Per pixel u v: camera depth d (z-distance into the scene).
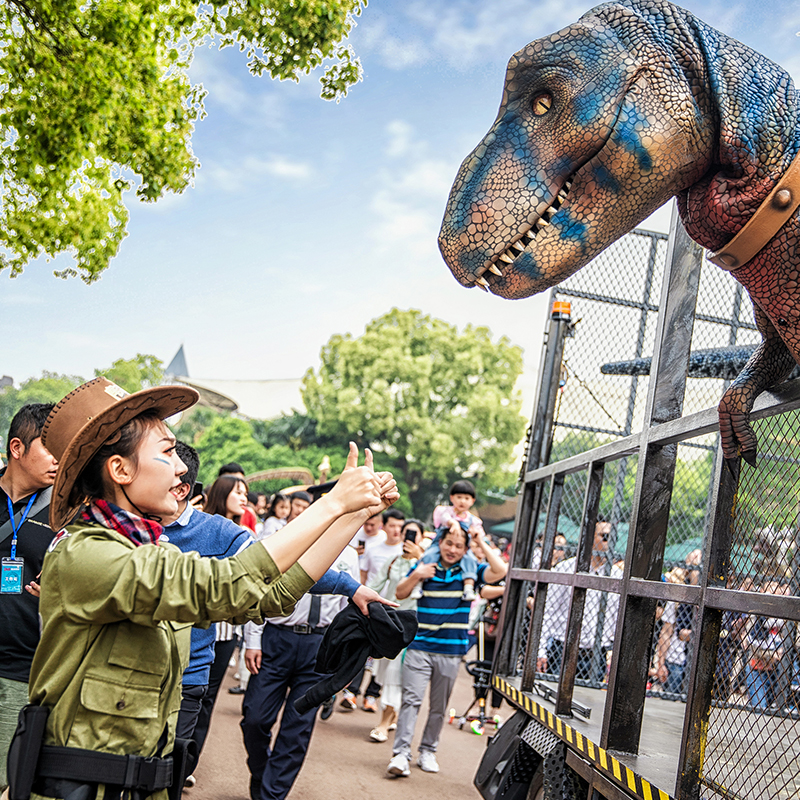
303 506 6.63
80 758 1.89
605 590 3.39
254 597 1.93
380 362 56.09
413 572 6.41
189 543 4.01
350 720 8.48
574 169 2.66
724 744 2.89
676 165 2.65
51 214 8.09
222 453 58.91
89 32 7.10
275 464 57.19
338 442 58.69
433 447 54.41
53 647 1.96
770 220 2.51
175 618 1.91
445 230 2.75
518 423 58.09
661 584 2.88
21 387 37.09
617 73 2.60
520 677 4.89
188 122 7.95
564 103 2.62
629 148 2.60
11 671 3.21
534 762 4.08
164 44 7.52
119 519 2.07
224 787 5.53
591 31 2.65
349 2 7.23
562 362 5.20
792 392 2.47
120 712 1.93
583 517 3.92
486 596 6.65
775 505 2.72
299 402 76.38
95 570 1.91
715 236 2.74
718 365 4.45
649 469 3.25
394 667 7.56
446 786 6.19
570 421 5.20
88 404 2.30
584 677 5.28
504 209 2.64
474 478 57.88
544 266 2.72
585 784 3.58
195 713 4.33
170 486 2.14
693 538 5.29
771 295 2.60
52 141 7.33
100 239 8.42
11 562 3.24
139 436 2.09
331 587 4.41
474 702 8.73
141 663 1.98
